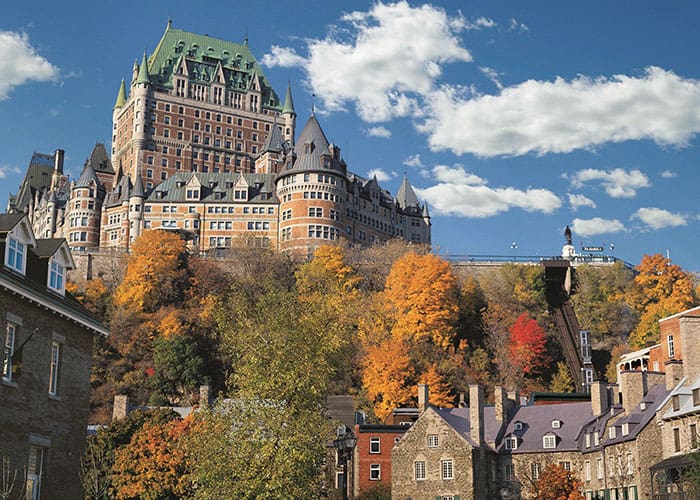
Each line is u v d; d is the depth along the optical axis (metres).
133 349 135.62
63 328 46.03
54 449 44.44
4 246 41.50
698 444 56.03
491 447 85.38
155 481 77.75
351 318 142.38
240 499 47.47
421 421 84.00
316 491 50.16
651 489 66.38
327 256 166.00
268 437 48.34
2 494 37.44
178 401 127.12
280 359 49.97
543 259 171.75
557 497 72.00
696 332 71.62
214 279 161.62
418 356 136.88
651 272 165.50
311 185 186.88
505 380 137.38
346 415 105.56
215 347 137.62
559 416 86.75
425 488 82.25
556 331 157.38
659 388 76.19
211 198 194.12
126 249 180.00
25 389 41.72
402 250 174.88
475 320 156.00
